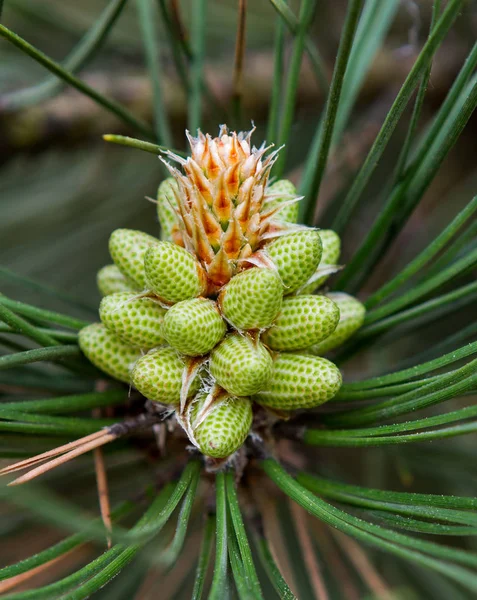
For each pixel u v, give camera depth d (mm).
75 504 292
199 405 247
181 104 354
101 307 249
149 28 284
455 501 230
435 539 310
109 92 346
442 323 347
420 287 257
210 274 250
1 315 240
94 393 256
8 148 334
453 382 233
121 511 259
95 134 345
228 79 362
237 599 258
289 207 258
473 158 376
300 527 276
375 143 246
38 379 271
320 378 245
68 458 245
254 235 250
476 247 259
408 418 321
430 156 260
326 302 246
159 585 292
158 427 259
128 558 227
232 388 242
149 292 248
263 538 262
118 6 268
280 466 250
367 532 229
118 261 255
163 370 245
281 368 248
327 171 330
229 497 243
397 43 370
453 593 292
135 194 379
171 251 243
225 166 246
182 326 239
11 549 288
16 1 332
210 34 365
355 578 301
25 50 249
